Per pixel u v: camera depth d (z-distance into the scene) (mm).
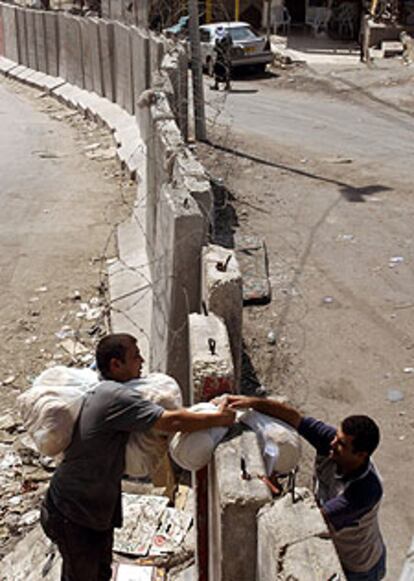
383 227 11180
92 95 22703
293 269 9734
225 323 5152
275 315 8547
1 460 6883
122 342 4020
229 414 3652
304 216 11664
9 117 22812
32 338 9336
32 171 16750
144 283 10148
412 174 13961
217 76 23469
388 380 7316
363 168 14375
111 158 17516
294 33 36094
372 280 9414
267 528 2992
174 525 5531
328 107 20875
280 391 7176
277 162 14789
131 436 3928
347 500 3670
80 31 23266
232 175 13805
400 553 5277
